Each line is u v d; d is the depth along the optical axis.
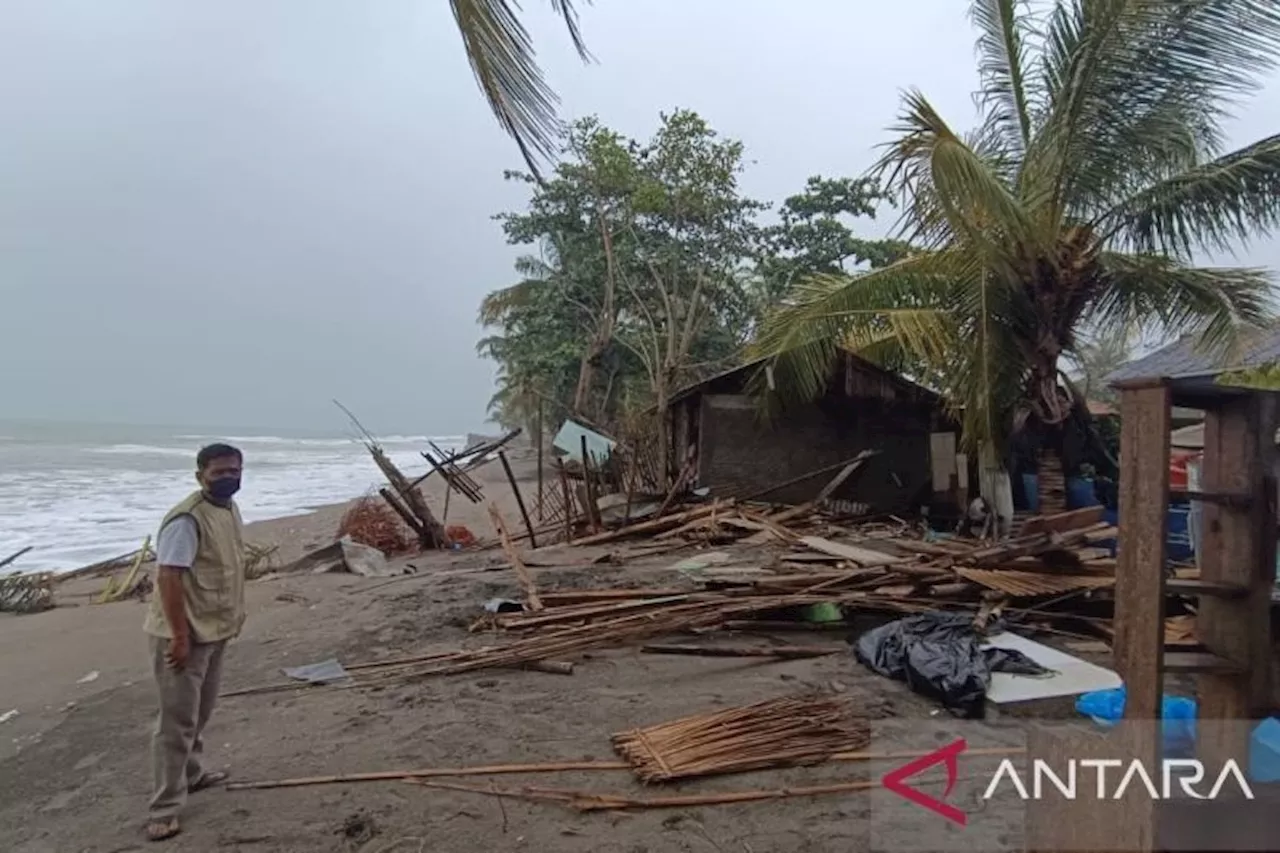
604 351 28.52
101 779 4.65
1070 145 9.20
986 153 10.91
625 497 15.02
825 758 4.23
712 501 13.80
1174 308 10.30
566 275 28.36
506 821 3.80
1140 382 2.43
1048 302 9.74
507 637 6.85
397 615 7.89
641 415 18.73
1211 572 2.69
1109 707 4.25
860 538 11.05
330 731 5.02
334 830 3.81
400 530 15.96
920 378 13.87
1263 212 9.12
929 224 9.76
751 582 7.17
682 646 6.32
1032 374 10.10
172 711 3.92
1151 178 9.45
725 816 3.75
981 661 5.00
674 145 25.72
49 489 30.56
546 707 5.21
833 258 26.52
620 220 27.45
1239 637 2.55
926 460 14.41
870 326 11.55
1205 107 8.81
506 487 28.86
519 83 3.30
